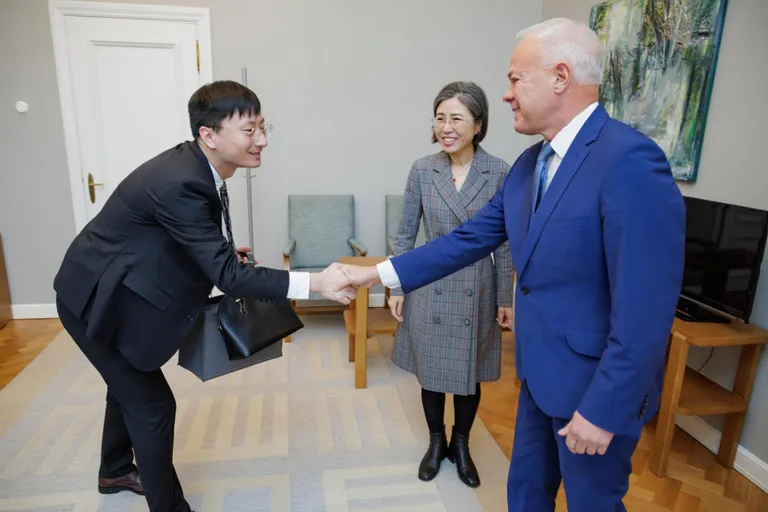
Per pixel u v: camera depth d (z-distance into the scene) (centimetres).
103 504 179
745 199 210
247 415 237
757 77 203
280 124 361
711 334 193
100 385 261
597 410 95
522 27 377
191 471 197
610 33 294
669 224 92
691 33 233
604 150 98
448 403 254
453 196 174
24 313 352
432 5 362
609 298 103
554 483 134
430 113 377
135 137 346
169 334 142
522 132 114
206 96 133
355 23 355
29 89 327
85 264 137
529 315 114
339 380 273
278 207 373
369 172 379
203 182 131
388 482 193
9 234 342
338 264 149
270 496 185
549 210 105
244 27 343
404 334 197
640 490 194
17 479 190
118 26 330
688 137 236
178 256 139
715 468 209
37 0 317
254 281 138
